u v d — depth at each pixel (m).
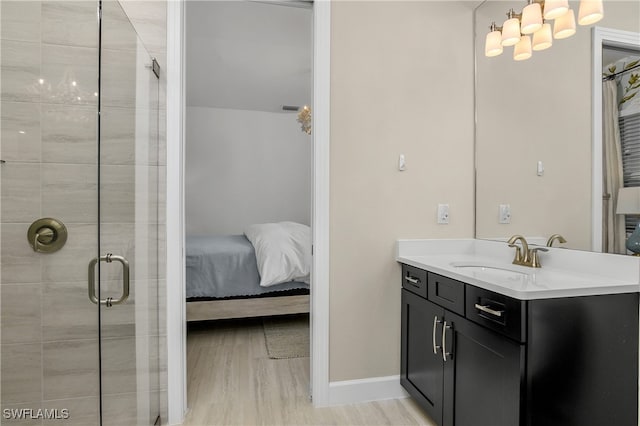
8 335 1.35
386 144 2.01
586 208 1.53
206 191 5.20
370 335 2.01
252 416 1.83
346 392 1.96
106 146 1.34
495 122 2.00
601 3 1.45
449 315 1.60
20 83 1.37
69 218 1.37
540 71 1.75
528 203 1.80
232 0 2.58
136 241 1.53
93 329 1.29
